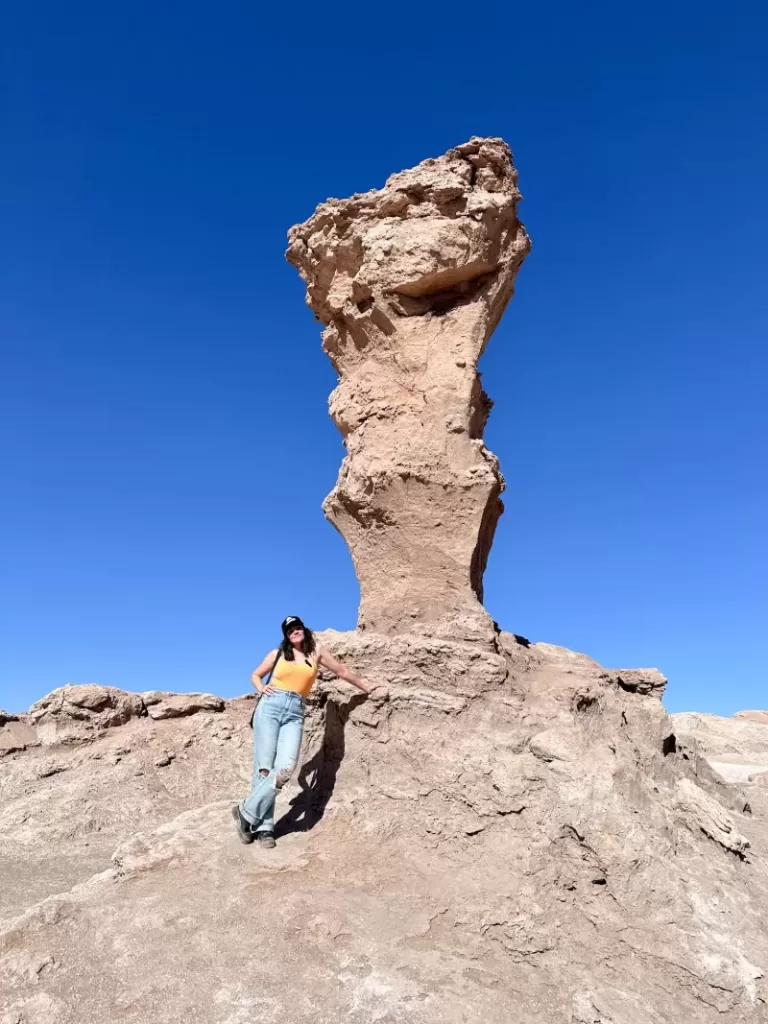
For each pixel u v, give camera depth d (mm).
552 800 7258
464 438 9453
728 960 6234
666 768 8812
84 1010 5328
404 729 8086
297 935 6121
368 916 6430
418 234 9625
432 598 9141
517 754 7684
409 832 7348
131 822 12445
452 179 9578
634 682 10312
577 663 10469
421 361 9711
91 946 5988
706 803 8141
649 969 6195
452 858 7062
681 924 6508
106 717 14773
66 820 12195
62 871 10359
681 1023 5801
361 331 10141
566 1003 5820
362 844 7309
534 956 6219
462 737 7887
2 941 5965
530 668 9438
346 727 8414
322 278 10422
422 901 6664
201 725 15266
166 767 14164
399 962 5961
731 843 7723
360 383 10047
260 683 7812
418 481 9352
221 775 14281
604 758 7742
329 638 9047
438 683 8273
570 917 6551
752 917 6859
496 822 7211
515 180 10156
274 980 5664
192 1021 5262
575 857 6934
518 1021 5574
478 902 6605
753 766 19703
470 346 9617
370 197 9961
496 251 9805
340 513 10039
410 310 9875
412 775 7770
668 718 9492
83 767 13953
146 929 6176
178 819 8367
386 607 9359
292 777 9023
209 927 6207
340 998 5539
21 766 14008
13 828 11898
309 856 7207
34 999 5371
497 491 9969
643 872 6809
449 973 5941
